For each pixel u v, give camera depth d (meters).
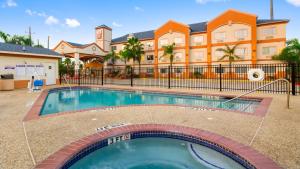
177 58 34.69
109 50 43.50
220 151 3.64
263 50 28.39
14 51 15.30
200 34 33.09
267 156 3.11
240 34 29.44
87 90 16.12
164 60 35.91
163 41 36.22
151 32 43.00
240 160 3.19
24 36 36.56
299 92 11.12
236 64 29.33
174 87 16.36
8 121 5.46
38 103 8.56
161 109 7.24
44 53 18.17
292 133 4.25
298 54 22.91
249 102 9.81
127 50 35.38
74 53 30.56
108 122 5.34
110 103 10.83
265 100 8.80
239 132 4.37
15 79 15.62
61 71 24.17
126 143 4.36
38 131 4.53
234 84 19.47
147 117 5.93
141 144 4.43
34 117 5.94
